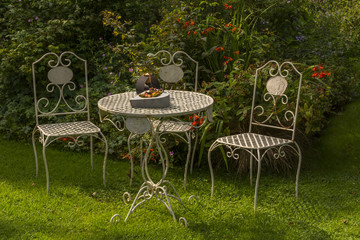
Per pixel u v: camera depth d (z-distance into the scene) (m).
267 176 3.81
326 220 3.04
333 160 4.03
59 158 4.21
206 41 4.65
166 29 4.51
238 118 4.00
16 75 4.89
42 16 5.32
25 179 3.71
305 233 2.87
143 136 3.96
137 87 3.21
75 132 3.45
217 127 3.86
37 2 5.24
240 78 4.00
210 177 3.81
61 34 4.99
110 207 3.26
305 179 3.74
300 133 3.96
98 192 3.52
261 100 4.06
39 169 3.94
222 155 3.94
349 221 3.02
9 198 3.34
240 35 4.71
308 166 3.95
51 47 4.69
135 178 3.79
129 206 3.28
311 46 5.80
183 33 4.55
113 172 3.92
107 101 3.16
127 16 5.49
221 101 3.90
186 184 3.68
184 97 3.30
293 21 6.02
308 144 4.07
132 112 2.78
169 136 3.95
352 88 5.20
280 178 3.77
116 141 4.31
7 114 4.71
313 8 7.22
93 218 3.05
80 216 3.10
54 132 3.45
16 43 4.84
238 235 2.85
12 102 4.84
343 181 3.69
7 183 3.61
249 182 3.71
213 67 4.68
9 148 4.41
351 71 5.49
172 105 3.02
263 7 5.81
